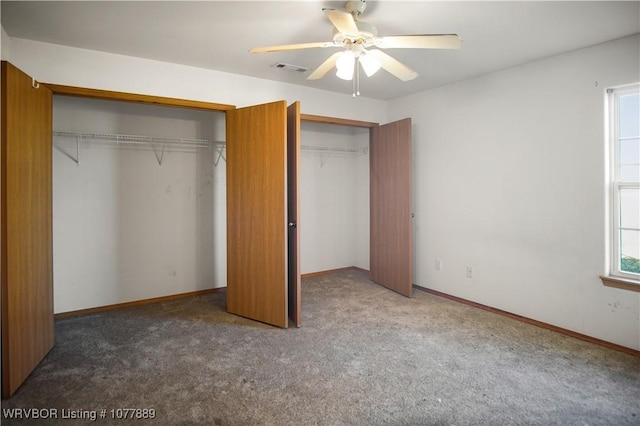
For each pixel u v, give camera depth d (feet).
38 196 8.22
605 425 6.30
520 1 7.11
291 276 11.09
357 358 8.71
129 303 12.61
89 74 9.73
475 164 12.17
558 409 6.75
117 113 12.21
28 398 7.06
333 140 17.22
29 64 9.09
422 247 14.23
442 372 8.06
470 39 8.95
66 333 10.18
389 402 6.97
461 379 7.77
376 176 15.10
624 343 9.02
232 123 11.35
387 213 14.46
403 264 13.61
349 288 14.64
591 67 9.39
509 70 11.12
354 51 7.31
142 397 7.11
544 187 10.41
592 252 9.53
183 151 13.44
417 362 8.51
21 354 7.47
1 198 6.86
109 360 8.59
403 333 10.15
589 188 9.53
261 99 12.33
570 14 7.66
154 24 8.23
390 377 7.86
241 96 11.94
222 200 14.28
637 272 9.10
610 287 9.21
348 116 14.38
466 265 12.60
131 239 12.62
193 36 8.90
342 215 17.65
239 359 8.65
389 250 14.42
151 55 10.16
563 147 9.98
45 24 8.21
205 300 13.21
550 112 10.21
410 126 13.07
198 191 13.78
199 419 6.47
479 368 8.23
